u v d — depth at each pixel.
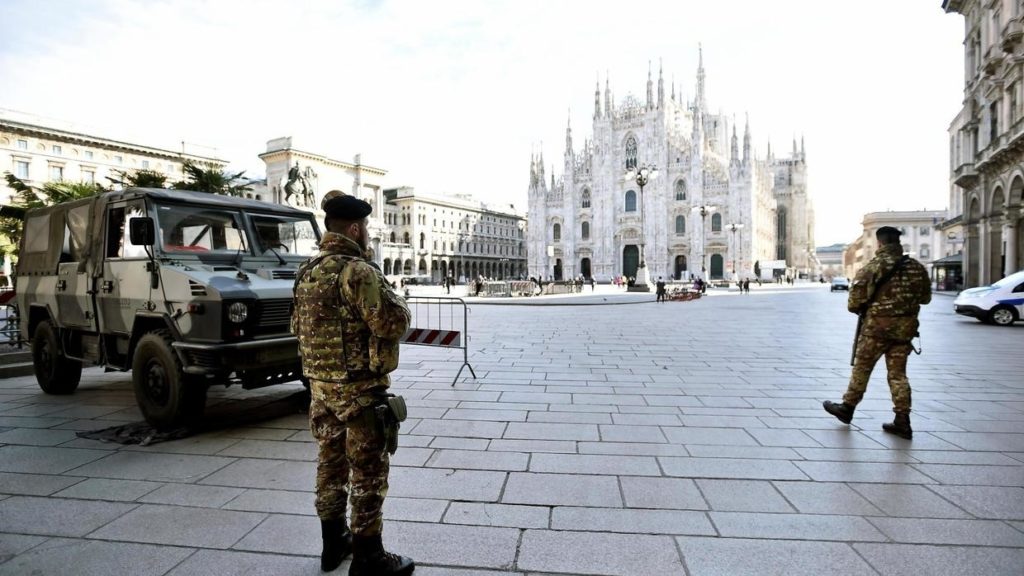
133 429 5.82
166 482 4.31
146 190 6.38
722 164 86.00
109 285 6.57
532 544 3.29
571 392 7.46
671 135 85.00
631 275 86.12
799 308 26.42
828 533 3.42
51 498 4.00
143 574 2.99
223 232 6.73
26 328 8.17
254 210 7.12
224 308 5.43
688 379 8.38
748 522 3.57
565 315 22.14
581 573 2.98
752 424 5.87
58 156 50.84
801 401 6.93
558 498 3.96
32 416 6.41
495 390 7.60
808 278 99.56
